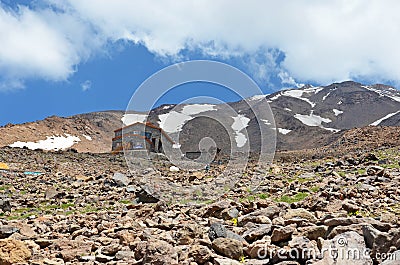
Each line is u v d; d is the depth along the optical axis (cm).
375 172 1802
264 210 1083
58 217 1438
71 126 18000
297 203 1274
